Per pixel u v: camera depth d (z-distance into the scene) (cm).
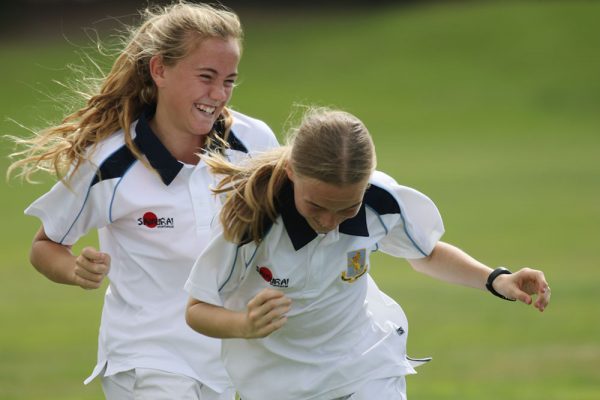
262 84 12875
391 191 1373
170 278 1539
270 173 1276
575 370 3109
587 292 4441
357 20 15525
